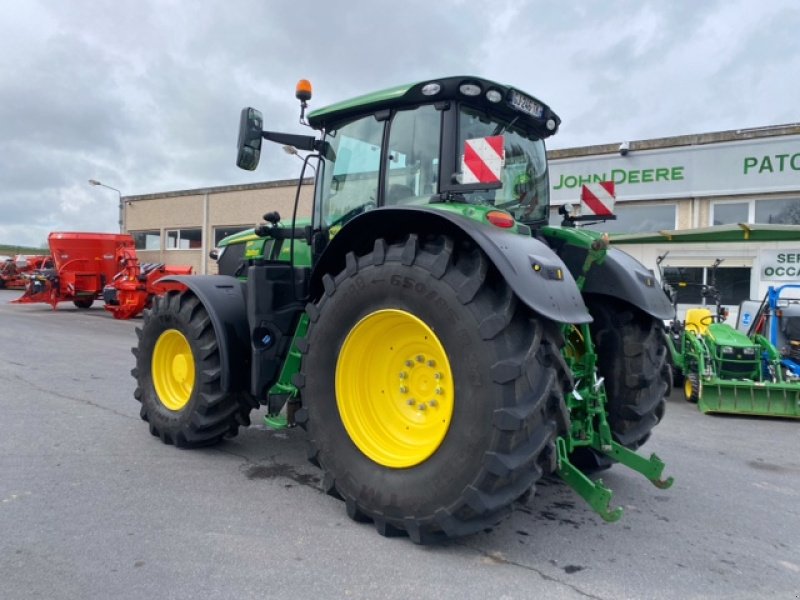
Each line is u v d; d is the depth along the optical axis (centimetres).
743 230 970
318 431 324
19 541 288
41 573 258
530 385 267
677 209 1323
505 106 359
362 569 268
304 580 257
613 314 397
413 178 354
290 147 407
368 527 312
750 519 350
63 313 1648
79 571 261
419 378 307
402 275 294
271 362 395
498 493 268
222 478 384
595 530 324
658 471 340
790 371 696
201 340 423
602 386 368
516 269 268
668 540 315
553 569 277
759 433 586
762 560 296
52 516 318
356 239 334
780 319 745
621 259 407
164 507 334
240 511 331
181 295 445
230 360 411
